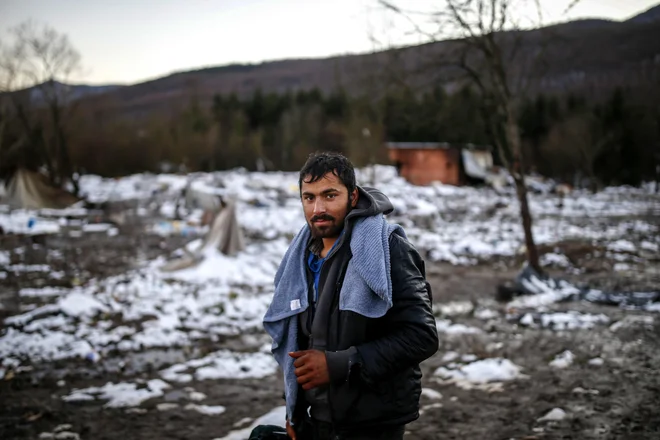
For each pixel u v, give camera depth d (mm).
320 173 2383
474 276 13609
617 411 5266
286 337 2502
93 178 64562
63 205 34562
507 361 6797
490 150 58562
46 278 13203
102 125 74250
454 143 54125
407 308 2256
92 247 18922
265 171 68875
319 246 2510
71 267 14844
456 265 15383
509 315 9359
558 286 11117
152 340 8133
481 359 7070
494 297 11102
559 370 6555
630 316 9047
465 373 6555
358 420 2275
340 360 2193
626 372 6363
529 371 6578
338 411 2279
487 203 40062
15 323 8898
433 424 5219
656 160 59594
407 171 56562
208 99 131250
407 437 4945
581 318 8781
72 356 7465
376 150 51219
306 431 2463
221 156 70438
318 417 2379
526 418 5234
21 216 29047
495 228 23844
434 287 12227
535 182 54781
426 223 25234
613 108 60406
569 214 32344
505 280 12984
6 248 18500
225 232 15039
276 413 5344
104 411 5695
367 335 2303
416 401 2359
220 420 5480
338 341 2301
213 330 8789
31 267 14758
